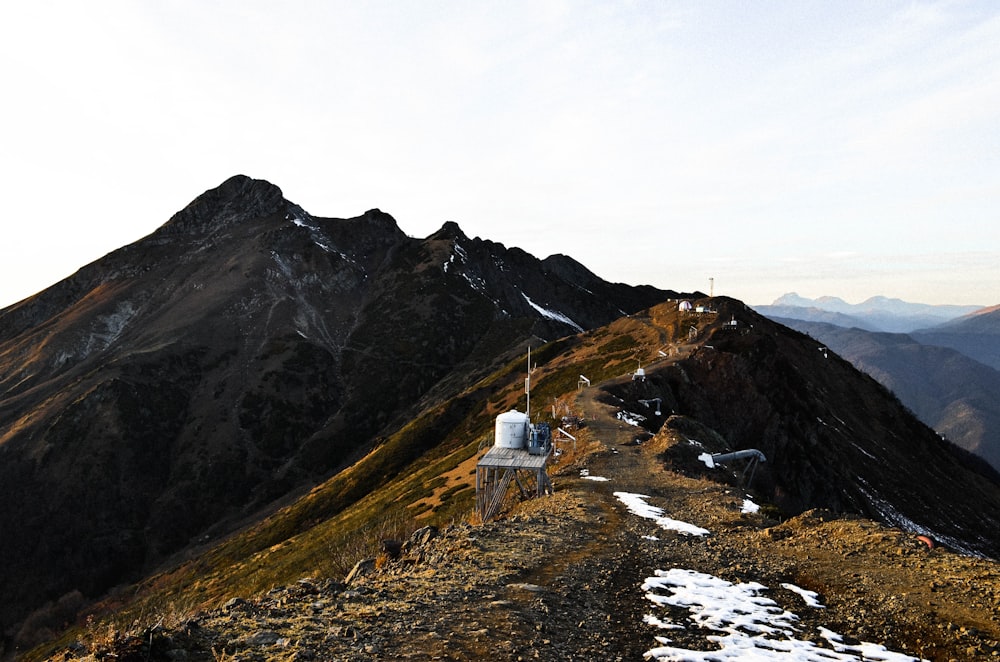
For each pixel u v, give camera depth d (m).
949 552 13.42
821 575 12.47
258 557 72.19
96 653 6.10
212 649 6.88
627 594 10.88
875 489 77.75
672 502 22.27
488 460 27.45
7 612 108.00
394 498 61.19
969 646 8.66
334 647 7.16
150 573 122.75
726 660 7.92
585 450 36.09
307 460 164.12
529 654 7.50
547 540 14.89
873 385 125.69
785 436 71.88
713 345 83.00
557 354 115.56
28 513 127.00
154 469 148.88
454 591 10.01
